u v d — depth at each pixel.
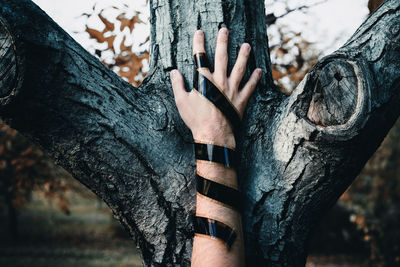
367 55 0.97
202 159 1.04
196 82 1.12
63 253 11.98
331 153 0.98
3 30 0.91
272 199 1.10
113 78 1.11
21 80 0.91
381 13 1.02
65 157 1.08
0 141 6.67
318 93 0.96
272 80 1.33
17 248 12.98
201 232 0.99
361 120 0.92
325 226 11.70
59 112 0.99
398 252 7.34
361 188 8.80
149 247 1.16
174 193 1.12
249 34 1.25
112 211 1.19
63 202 8.68
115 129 1.06
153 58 1.29
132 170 1.10
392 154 8.84
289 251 1.11
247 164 1.14
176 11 1.25
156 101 1.18
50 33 0.95
